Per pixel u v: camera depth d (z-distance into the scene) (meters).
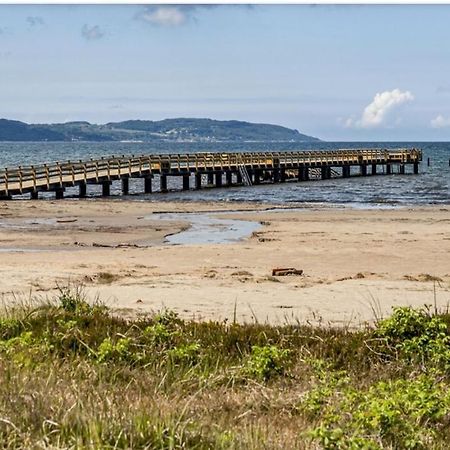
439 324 10.94
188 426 6.66
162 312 14.41
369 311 15.58
